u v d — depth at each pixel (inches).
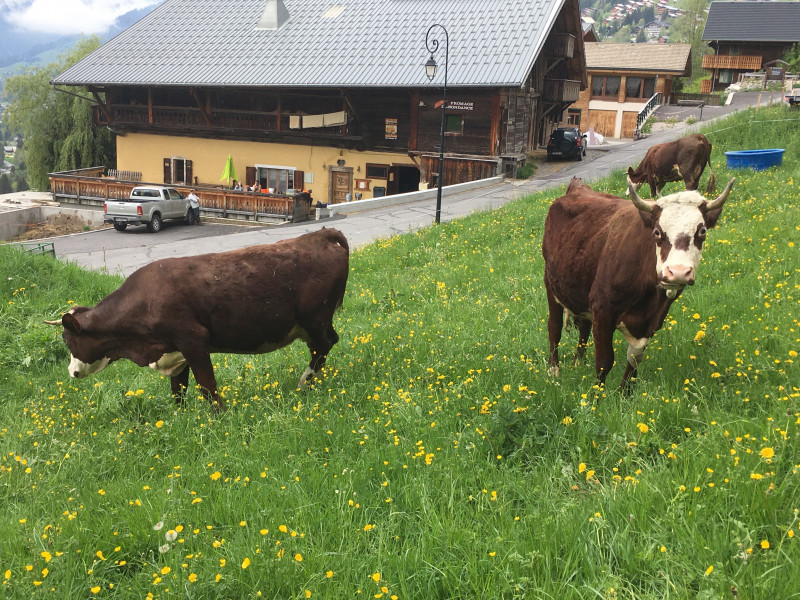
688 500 162.6
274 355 404.5
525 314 390.3
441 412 239.8
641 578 143.6
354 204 1258.0
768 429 184.9
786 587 130.0
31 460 244.2
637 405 219.5
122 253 1059.9
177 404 298.2
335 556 161.5
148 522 185.3
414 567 155.3
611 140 1993.1
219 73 1567.4
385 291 536.1
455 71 1380.4
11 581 161.3
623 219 250.8
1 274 597.6
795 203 566.6
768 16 2716.5
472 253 624.4
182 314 288.4
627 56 2450.8
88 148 1951.3
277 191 1632.6
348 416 252.1
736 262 417.1
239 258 298.2
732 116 1250.6
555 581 143.2
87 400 327.3
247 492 196.7
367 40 1550.2
